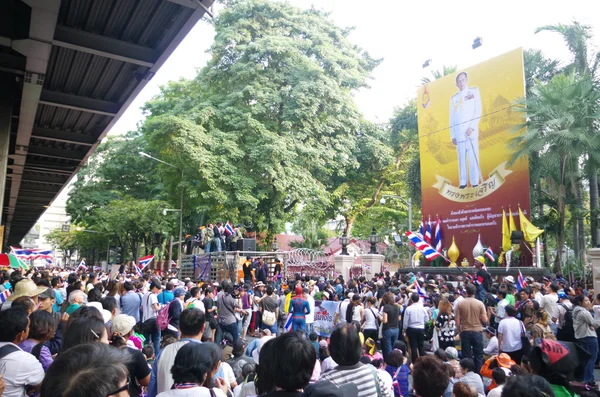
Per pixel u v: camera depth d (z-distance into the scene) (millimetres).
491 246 25156
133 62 12688
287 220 37344
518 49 24547
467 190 26656
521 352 8984
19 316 3930
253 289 17297
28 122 16438
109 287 10539
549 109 21578
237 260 21875
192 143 28688
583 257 23781
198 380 3258
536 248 23422
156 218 37750
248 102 33969
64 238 78188
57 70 14320
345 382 3557
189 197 32438
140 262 22422
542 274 21078
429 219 28719
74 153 22781
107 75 14469
